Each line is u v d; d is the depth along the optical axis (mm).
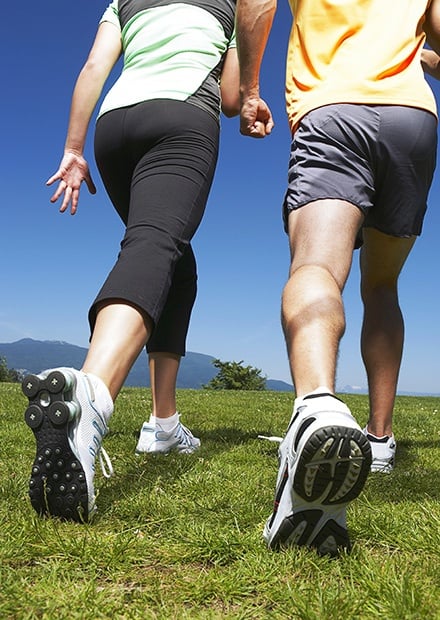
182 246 2672
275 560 1721
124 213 3451
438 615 1386
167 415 3740
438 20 2416
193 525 2051
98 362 2238
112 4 3408
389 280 3195
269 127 2881
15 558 1743
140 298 2354
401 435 5645
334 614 1392
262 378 49531
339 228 2057
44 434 2018
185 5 3152
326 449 1549
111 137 2967
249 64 2584
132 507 2275
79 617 1373
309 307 1849
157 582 1599
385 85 2203
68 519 2084
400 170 2242
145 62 3014
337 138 2158
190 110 2871
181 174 2777
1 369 62500
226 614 1440
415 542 1943
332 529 1720
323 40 2324
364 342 3303
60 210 3236
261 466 3467
